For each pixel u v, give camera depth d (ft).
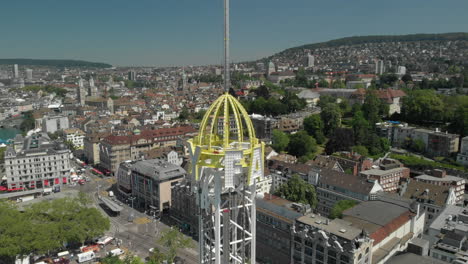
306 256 391.65
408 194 562.25
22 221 471.21
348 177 580.30
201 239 188.24
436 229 449.89
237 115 181.57
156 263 428.56
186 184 578.66
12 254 429.79
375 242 385.50
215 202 168.25
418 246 373.20
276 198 504.43
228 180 165.99
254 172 176.14
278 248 440.45
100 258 478.18
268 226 450.71
